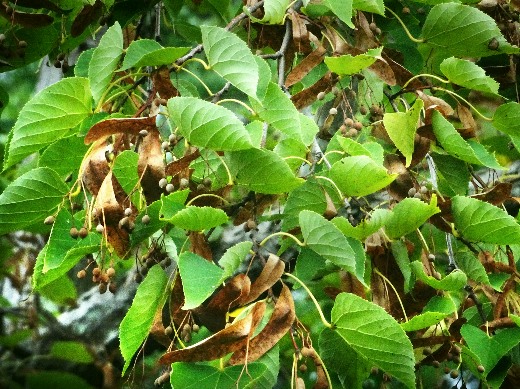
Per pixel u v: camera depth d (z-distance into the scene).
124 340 0.62
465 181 0.80
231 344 0.58
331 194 0.73
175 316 0.65
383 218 0.68
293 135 0.71
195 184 0.70
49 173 0.66
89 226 0.64
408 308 0.72
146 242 0.76
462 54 0.83
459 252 0.76
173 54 0.68
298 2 0.84
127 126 0.63
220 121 0.62
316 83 0.76
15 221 0.67
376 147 0.72
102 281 0.65
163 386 0.70
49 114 0.69
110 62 0.68
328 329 0.73
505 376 0.70
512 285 0.73
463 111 0.80
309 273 0.73
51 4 0.81
